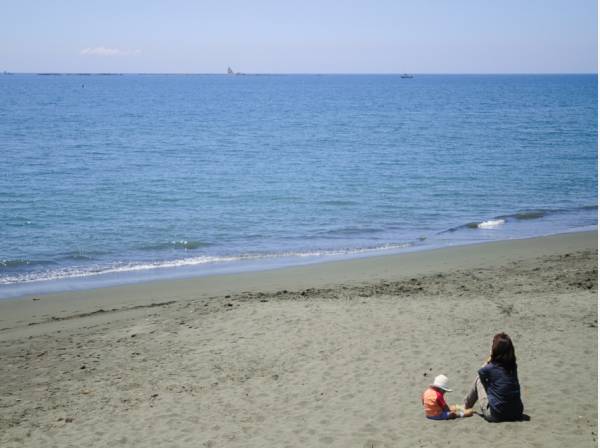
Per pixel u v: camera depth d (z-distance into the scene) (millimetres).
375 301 13359
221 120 84938
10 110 97375
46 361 10852
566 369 9227
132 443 7867
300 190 32531
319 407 8562
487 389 7695
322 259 19578
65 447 7844
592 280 14836
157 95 169250
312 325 11891
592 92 174625
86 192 31281
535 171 38125
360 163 43000
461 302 13023
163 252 20844
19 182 33750
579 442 6910
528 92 179500
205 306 13680
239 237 22938
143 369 10305
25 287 16625
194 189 32719
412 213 27078
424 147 52125
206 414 8578
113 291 15977
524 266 17125
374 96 164625
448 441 7215
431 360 9992
